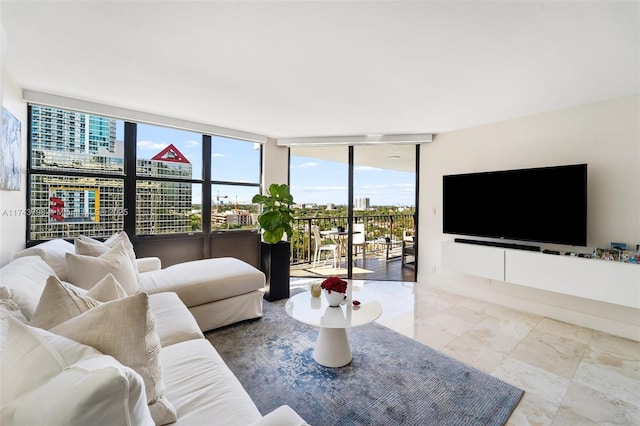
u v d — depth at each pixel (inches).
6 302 44.3
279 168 177.6
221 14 61.0
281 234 136.6
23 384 28.3
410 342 96.2
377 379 75.7
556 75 87.1
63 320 41.1
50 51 76.7
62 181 118.4
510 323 112.3
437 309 126.7
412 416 63.0
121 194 131.5
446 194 148.6
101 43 72.7
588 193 110.8
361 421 61.5
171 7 58.9
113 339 35.9
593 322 108.0
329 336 82.0
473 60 78.7
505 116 126.6
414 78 90.2
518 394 70.4
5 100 86.8
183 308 79.4
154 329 40.7
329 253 187.8
